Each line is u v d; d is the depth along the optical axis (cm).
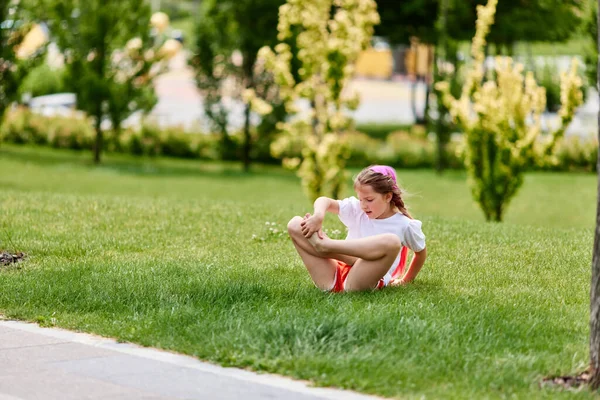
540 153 1792
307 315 725
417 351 647
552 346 670
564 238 1163
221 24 3291
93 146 3756
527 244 1106
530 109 1791
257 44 3262
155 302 804
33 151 3678
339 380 587
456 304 779
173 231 1196
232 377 603
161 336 694
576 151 3434
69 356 651
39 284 866
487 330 700
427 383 589
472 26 3622
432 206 2600
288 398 561
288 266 967
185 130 3750
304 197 2722
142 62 3288
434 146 3566
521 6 3603
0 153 3531
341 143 2203
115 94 3281
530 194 2811
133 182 2911
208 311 764
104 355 654
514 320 736
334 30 2112
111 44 3228
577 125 4103
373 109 5131
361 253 802
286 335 670
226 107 3838
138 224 1243
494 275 925
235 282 861
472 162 1814
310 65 2152
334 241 809
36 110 4300
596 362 591
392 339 668
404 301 785
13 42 2484
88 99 3288
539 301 818
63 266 967
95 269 945
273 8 3231
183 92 5359
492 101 1775
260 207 1448
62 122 3809
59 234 1156
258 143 3469
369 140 3609
